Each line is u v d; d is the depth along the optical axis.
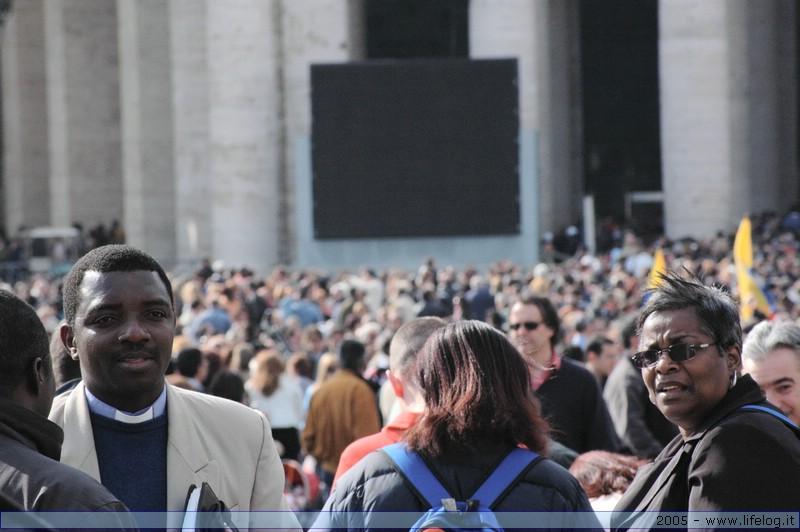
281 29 63.47
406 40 83.94
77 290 7.91
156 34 71.19
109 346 7.75
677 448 7.81
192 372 16.59
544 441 7.40
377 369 20.33
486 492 7.06
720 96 62.00
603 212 84.81
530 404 7.41
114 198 78.12
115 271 7.87
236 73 62.59
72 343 8.27
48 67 79.19
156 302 7.88
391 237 51.72
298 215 52.09
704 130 62.06
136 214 71.56
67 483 6.48
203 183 66.81
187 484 7.84
